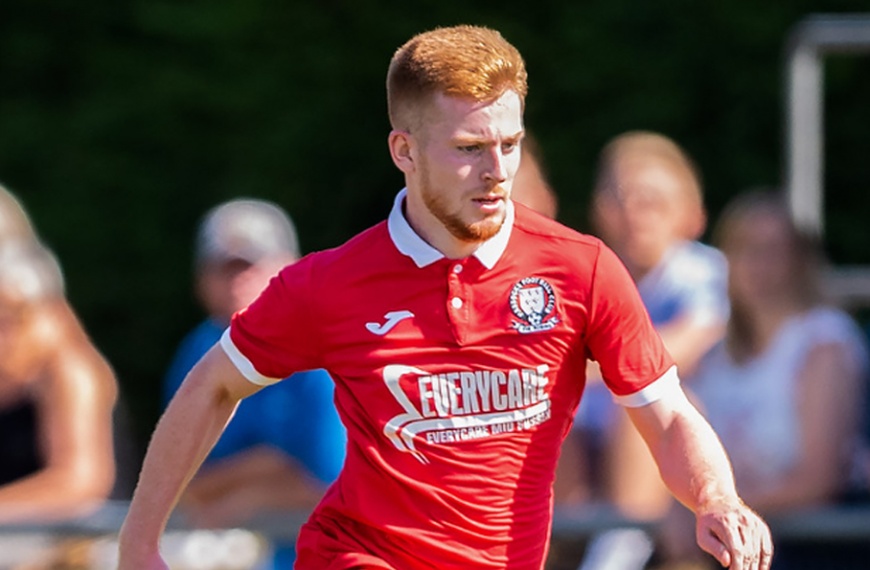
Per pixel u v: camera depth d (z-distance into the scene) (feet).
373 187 134.10
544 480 38.75
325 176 133.49
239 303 68.28
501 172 36.22
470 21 131.64
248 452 63.93
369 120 133.90
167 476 39.34
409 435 37.88
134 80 137.28
